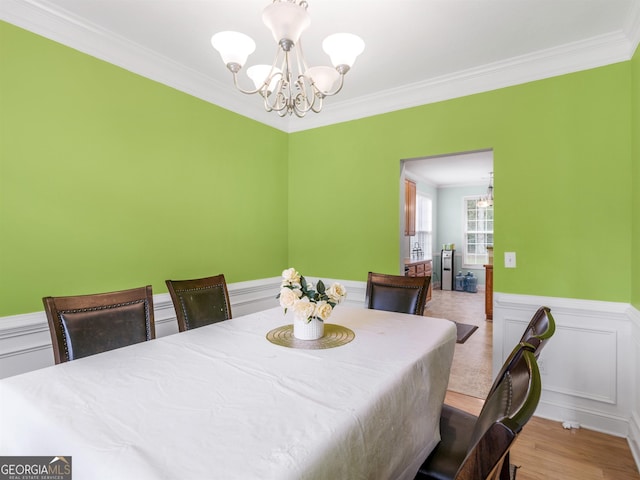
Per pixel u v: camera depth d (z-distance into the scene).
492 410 0.83
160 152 2.46
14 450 1.01
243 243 3.13
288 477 0.69
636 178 2.01
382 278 2.44
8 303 1.76
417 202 7.14
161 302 2.42
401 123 2.97
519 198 2.46
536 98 2.40
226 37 1.37
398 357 1.34
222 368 1.22
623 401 2.13
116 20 1.97
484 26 2.02
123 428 0.84
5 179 1.74
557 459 1.91
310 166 3.52
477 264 7.73
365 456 0.93
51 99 1.90
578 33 2.09
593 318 2.23
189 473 0.68
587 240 2.25
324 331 1.70
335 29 2.04
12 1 1.74
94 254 2.10
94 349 1.52
